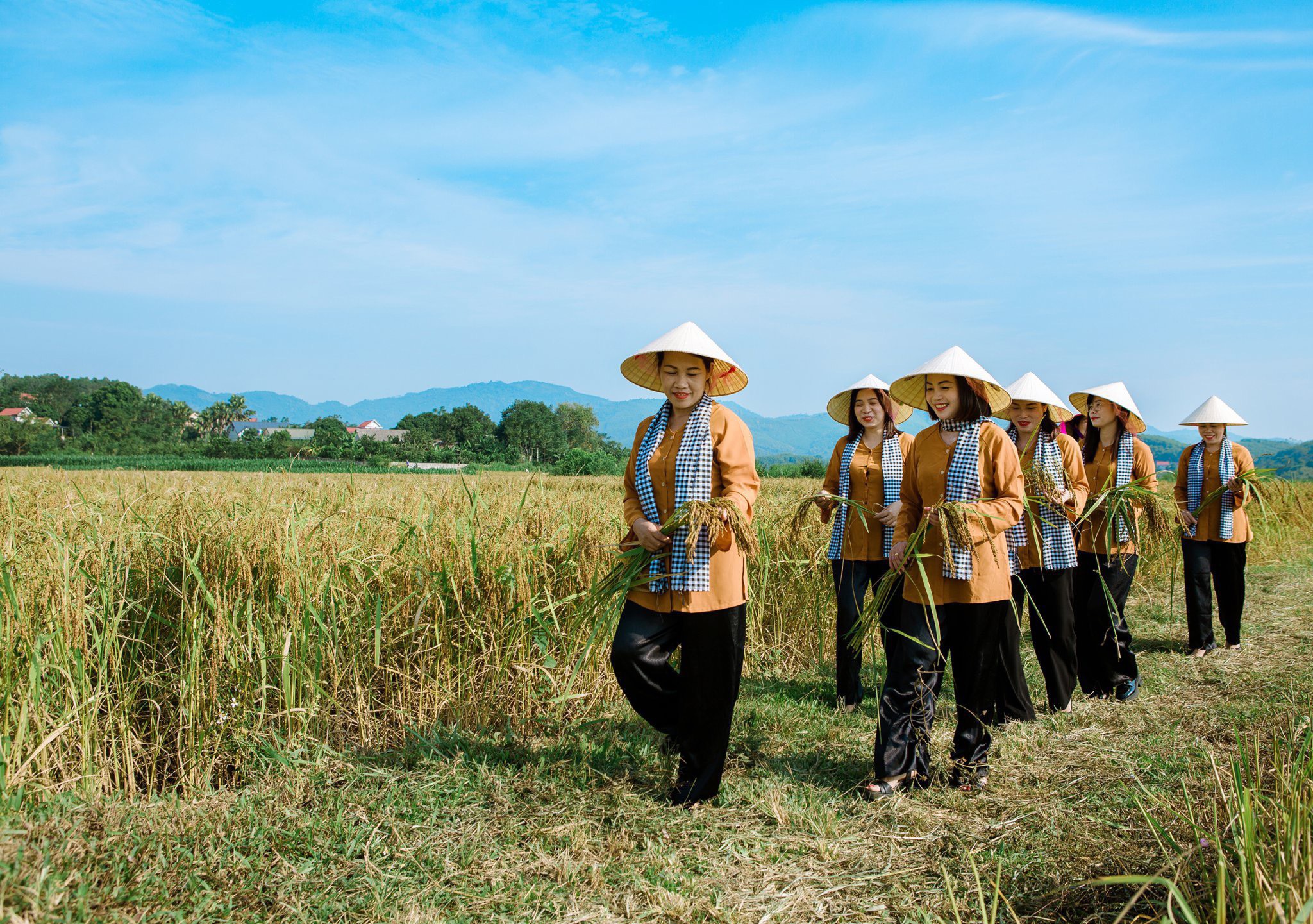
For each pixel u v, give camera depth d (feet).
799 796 11.29
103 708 11.32
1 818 9.04
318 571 13.35
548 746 12.92
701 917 8.29
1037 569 15.81
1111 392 17.80
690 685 10.89
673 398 11.35
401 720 13.21
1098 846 9.32
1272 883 6.97
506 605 14.44
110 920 7.47
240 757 11.41
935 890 8.77
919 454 12.39
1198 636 20.15
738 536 10.39
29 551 12.19
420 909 8.24
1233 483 19.62
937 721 14.69
